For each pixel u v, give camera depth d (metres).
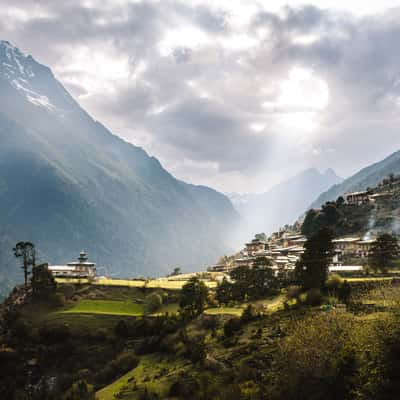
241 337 107.94
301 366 67.06
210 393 80.50
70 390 115.19
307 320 79.38
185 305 151.75
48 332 147.25
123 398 94.31
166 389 92.00
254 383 77.56
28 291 185.38
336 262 181.62
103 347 140.25
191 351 110.31
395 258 161.00
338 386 63.72
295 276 146.88
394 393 57.62
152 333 142.38
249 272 157.00
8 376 131.62
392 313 65.25
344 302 108.25
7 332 154.00
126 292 187.25
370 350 62.25
